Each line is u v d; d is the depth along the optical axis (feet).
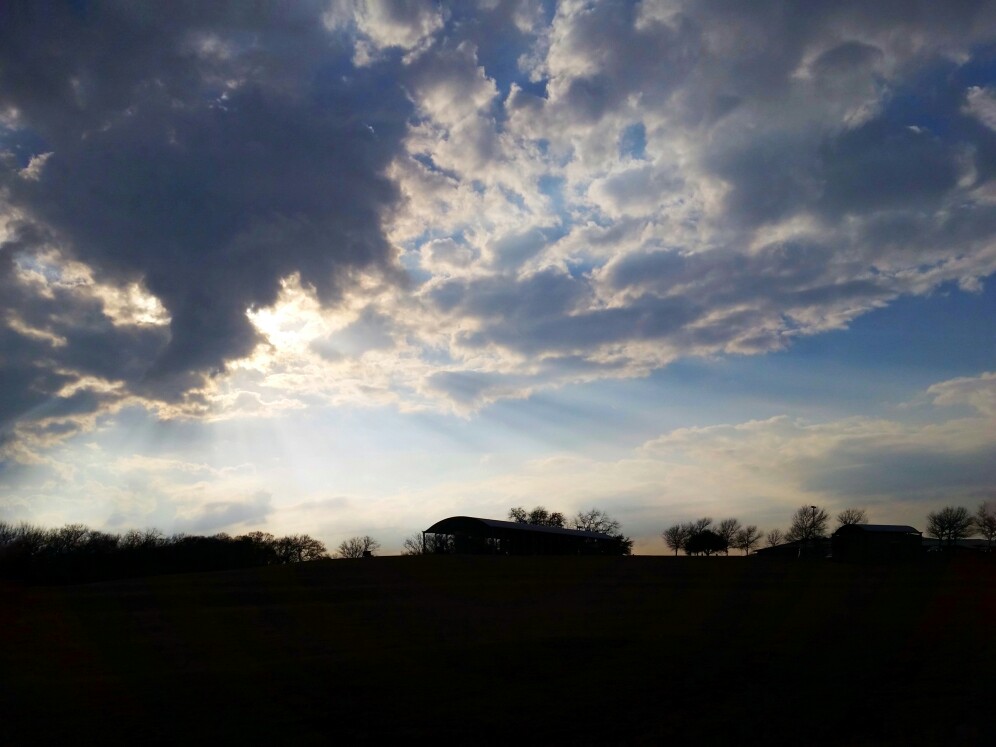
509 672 67.31
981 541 374.43
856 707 54.60
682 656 74.38
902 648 78.74
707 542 353.72
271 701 57.88
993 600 138.10
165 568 289.33
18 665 79.15
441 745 47.39
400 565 241.55
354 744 47.67
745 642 83.61
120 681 66.49
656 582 187.83
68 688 63.31
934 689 59.82
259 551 333.62
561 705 55.67
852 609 122.52
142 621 120.06
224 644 93.25
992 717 51.55
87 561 268.41
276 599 155.63
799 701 56.34
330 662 73.92
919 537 280.92
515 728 50.31
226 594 165.68
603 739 47.96
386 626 109.09
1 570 242.37
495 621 113.19
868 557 272.10
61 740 48.98
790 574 210.18
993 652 76.28
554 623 108.68
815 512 396.98
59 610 136.87
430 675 66.44
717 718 51.96
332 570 227.20
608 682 63.00
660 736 48.26
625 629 98.37
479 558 266.36
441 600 150.92
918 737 47.32
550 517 482.69
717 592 160.25
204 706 56.59
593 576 206.49
